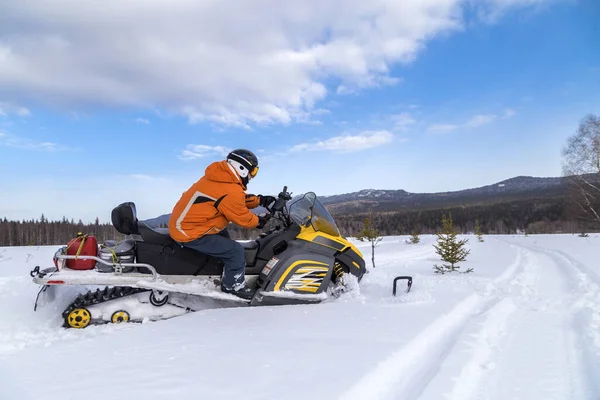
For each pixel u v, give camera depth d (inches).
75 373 95.3
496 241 803.4
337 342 114.0
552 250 527.5
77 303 151.2
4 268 320.5
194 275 169.9
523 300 191.3
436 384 90.0
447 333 134.6
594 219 1272.1
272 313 153.2
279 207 179.6
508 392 92.7
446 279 247.0
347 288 188.5
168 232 170.4
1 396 82.7
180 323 140.7
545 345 125.8
